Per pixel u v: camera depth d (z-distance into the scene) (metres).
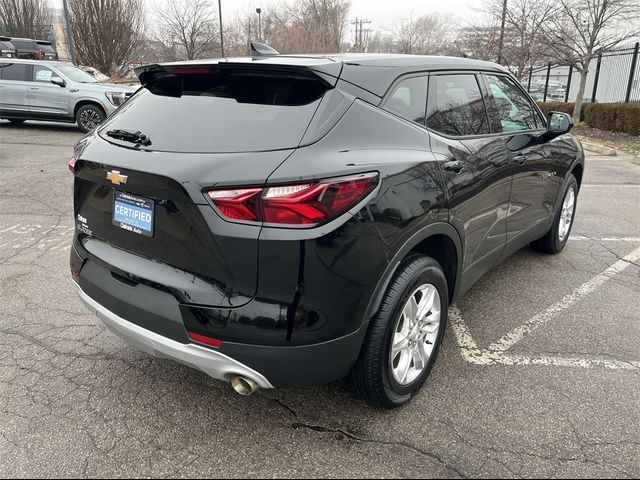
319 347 2.14
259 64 2.36
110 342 3.32
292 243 2.02
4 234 5.43
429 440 2.46
